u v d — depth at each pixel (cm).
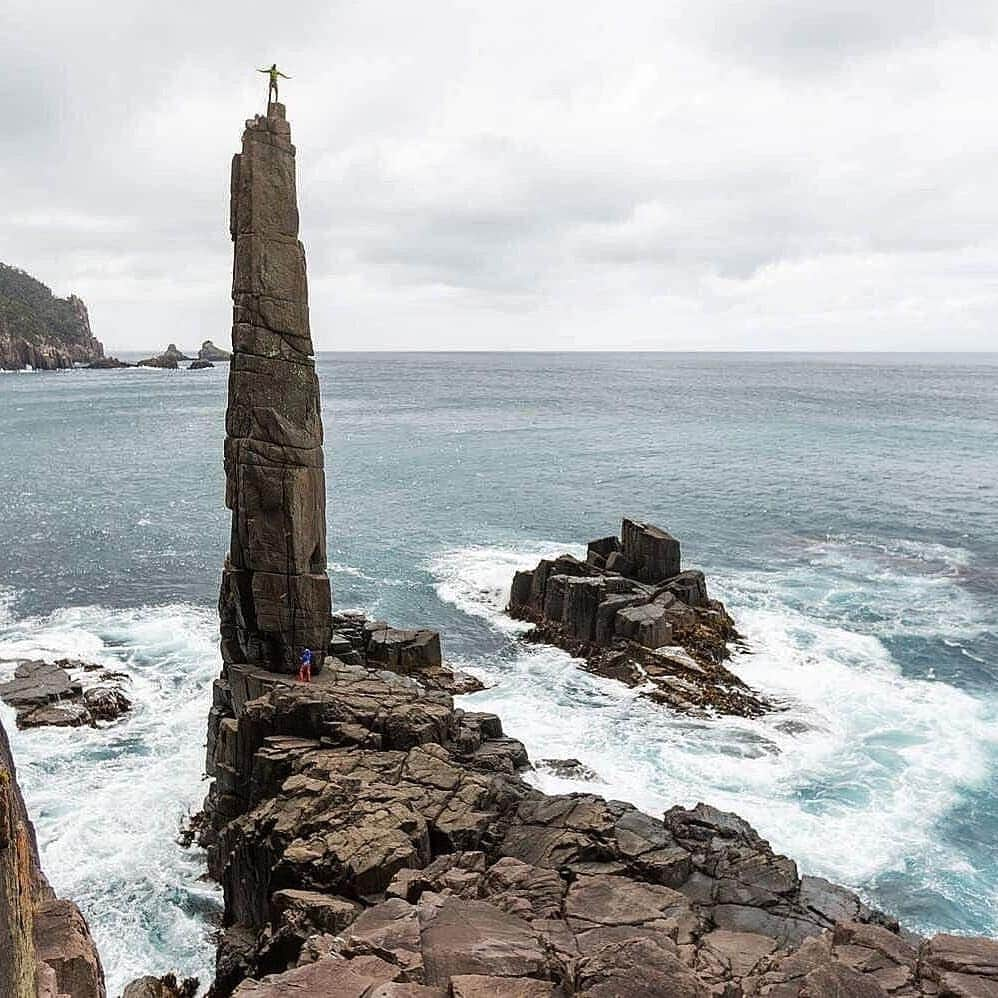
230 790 2881
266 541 3188
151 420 15162
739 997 1509
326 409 17625
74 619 4938
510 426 14388
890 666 4153
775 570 5788
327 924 1977
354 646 3991
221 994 2164
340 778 2539
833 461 10325
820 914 2066
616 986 1290
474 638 4609
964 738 3441
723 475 9381
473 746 2934
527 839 2292
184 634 4675
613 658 4144
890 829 2838
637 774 3144
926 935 2359
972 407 17838
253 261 3062
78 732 3538
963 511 7581
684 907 1973
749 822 2852
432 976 1472
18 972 782
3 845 783
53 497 8438
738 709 3691
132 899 2586
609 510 7675
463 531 6944
